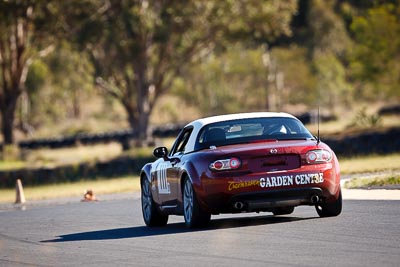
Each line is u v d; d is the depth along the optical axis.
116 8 182.62
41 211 71.12
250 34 193.62
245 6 188.12
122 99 196.50
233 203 41.94
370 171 82.88
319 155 42.47
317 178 42.09
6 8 174.25
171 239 40.38
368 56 189.38
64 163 161.62
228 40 194.12
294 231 39.56
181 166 44.34
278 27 194.75
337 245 34.22
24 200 92.88
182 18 185.25
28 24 188.75
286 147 42.22
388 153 126.50
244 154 42.00
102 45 190.62
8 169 151.00
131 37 185.50
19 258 37.84
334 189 42.78
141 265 32.88
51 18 181.50
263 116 45.12
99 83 195.00
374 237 35.78
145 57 188.62
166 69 194.38
